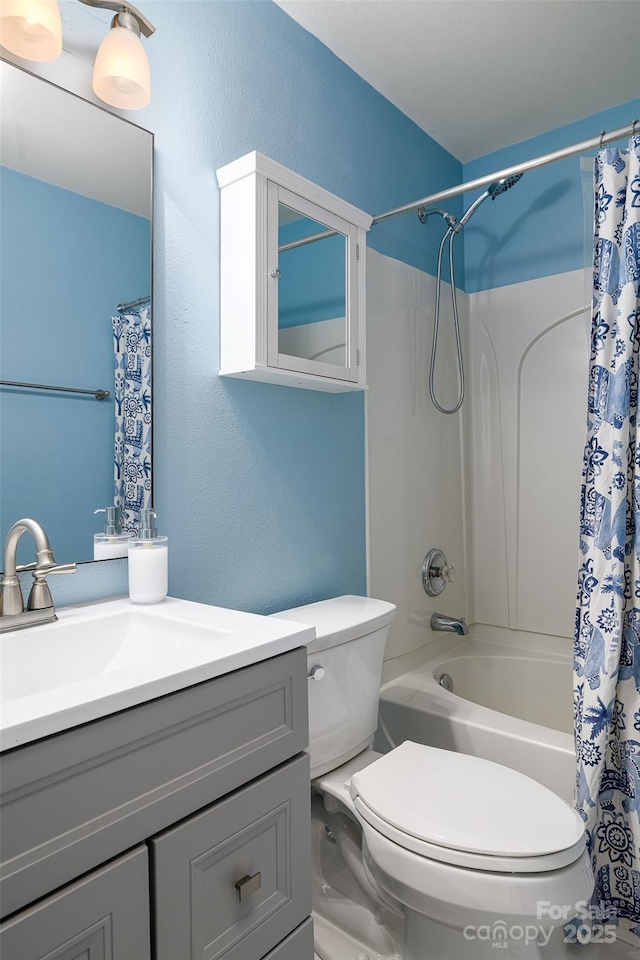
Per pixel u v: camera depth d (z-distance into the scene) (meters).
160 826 0.74
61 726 0.63
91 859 0.66
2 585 0.99
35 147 1.11
